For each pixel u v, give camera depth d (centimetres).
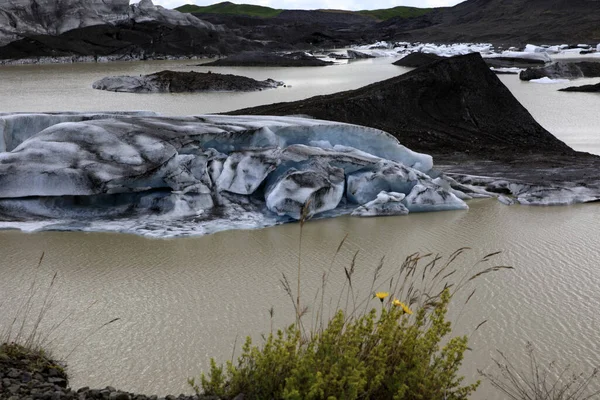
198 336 896
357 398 496
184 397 545
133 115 1822
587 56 7306
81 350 848
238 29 9725
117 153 1477
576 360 860
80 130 1524
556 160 2208
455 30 10550
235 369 531
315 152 1636
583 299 1050
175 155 1500
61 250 1262
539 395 751
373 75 5641
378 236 1405
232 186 1580
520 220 1540
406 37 10762
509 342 904
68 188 1419
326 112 2558
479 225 1497
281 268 1184
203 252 1272
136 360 826
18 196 1432
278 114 2536
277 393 499
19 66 6650
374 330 589
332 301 1022
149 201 1517
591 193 1741
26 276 1118
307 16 14212
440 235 1414
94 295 1038
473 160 2236
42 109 3594
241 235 1396
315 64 6762
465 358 855
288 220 1514
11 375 588
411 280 1120
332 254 1271
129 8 8238
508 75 5562
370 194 1672
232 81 4678
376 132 1816
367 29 12244
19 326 907
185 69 6303
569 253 1282
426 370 524
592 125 2981
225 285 1092
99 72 5947
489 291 1078
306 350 555
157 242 1326
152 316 960
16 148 1522
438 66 2752
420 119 2600
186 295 1045
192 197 1516
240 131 1638
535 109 3475
